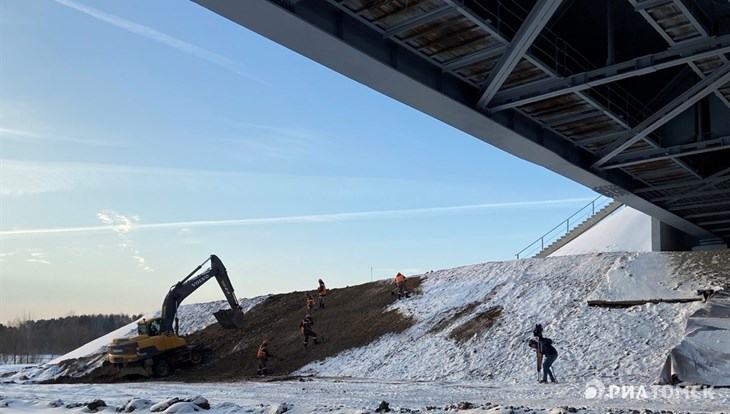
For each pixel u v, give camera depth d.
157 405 12.23
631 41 23.92
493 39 19.03
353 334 32.19
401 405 14.27
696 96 22.95
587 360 22.95
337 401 15.34
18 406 13.91
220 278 36.78
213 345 35.88
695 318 21.11
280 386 22.27
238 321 37.09
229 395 18.44
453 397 16.36
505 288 32.03
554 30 23.14
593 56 24.45
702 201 37.50
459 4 17.06
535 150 27.27
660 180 34.28
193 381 28.77
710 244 46.28
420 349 28.00
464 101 22.44
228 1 15.43
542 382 20.86
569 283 30.61
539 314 27.89
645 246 49.28
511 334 26.70
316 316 36.34
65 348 113.94
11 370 42.06
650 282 28.33
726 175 32.59
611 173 33.03
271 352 32.72
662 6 17.70
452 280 35.78
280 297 42.47
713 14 19.67
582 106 24.34
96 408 13.12
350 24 18.34
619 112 26.36
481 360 25.30
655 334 23.59
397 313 32.97
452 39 19.16
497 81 20.84
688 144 28.19
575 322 26.20
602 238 54.69
